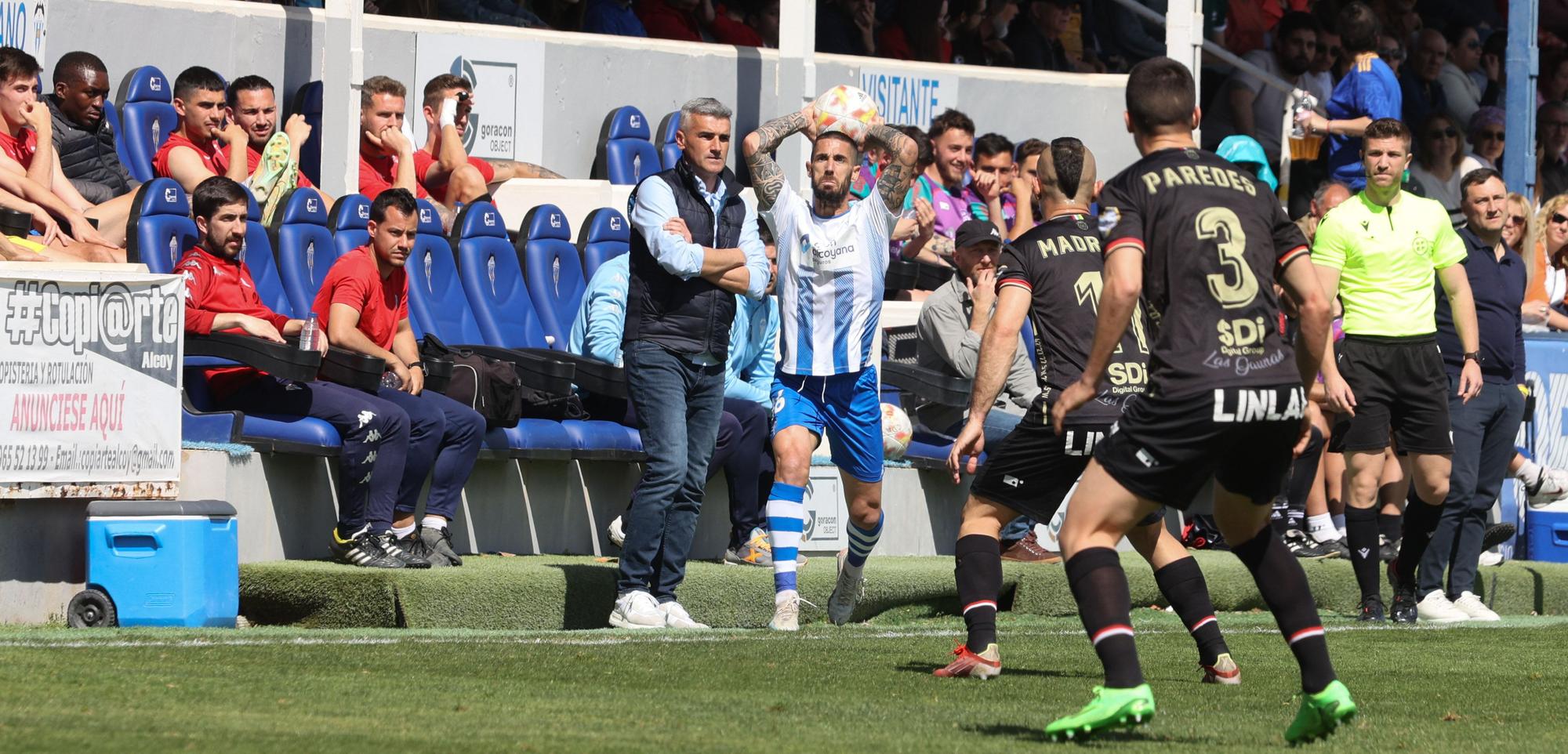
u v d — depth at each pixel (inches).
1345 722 579.5
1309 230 1419.8
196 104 1245.1
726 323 928.3
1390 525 1239.5
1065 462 762.8
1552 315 1653.5
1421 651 990.4
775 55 1668.3
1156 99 596.1
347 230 1189.1
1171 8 1729.8
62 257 1047.6
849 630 945.5
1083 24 1987.0
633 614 922.1
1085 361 761.6
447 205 1413.6
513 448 1064.8
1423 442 1154.0
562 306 1286.9
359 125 1347.2
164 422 914.7
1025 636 990.4
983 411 792.9
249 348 946.1
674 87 1625.2
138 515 864.3
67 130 1206.9
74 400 888.3
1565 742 623.2
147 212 1026.1
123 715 549.0
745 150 912.3
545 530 1145.4
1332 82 1923.0
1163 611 1204.5
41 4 1330.0
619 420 1162.0
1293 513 1391.5
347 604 893.2
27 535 878.4
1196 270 565.6
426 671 706.8
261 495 968.3
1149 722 581.6
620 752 507.5
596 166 1577.3
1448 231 1153.4
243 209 1005.8
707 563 1109.7
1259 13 1995.6
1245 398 557.0
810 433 931.3
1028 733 586.6
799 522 942.4
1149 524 780.6
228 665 699.4
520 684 671.8
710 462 1074.1
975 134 1579.7
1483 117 2081.7
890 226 911.0
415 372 1000.9
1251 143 1640.0
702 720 589.0
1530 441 1550.2
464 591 896.9
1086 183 807.1
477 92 1530.5
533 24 1674.5
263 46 1445.6
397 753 491.5
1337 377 1130.0
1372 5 2087.8
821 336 911.0
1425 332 1142.3
